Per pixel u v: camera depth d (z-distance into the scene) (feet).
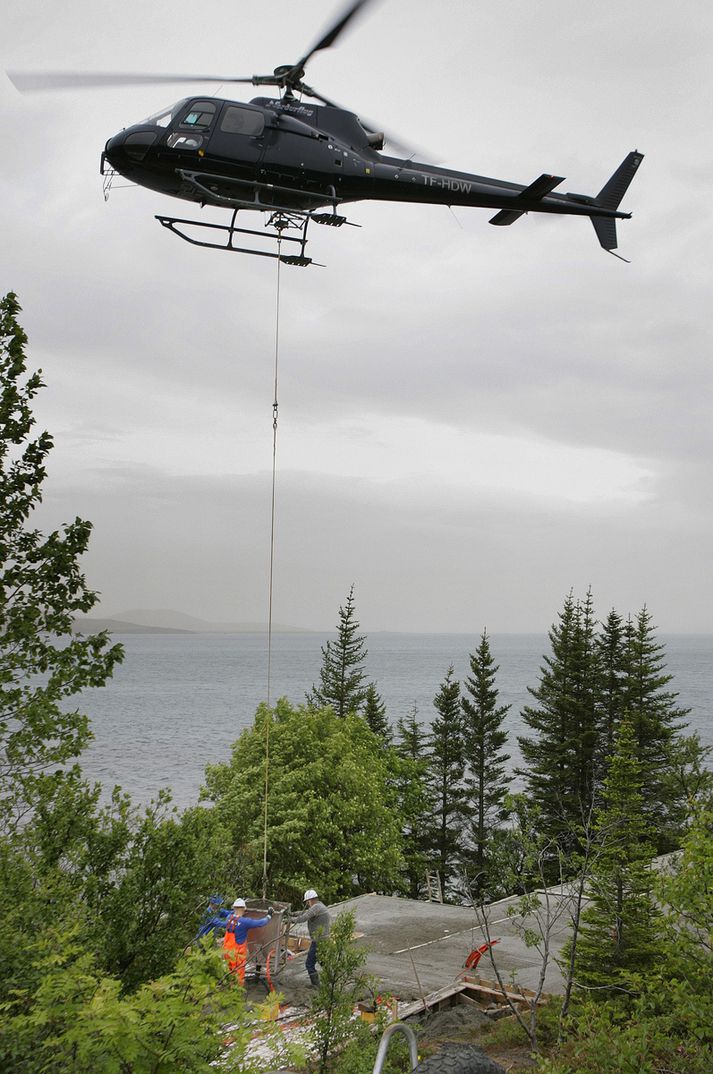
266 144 59.06
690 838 37.47
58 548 37.42
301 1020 43.78
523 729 469.57
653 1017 35.12
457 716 189.37
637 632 176.24
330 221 62.75
